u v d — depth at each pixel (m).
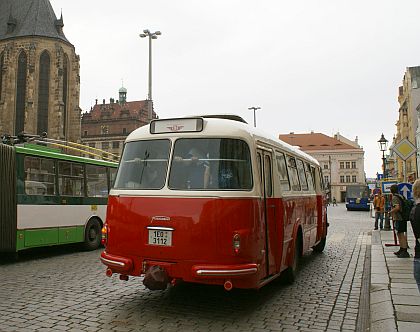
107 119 121.62
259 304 7.42
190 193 6.52
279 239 7.66
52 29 69.75
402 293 7.70
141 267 6.66
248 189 6.61
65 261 12.32
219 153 6.71
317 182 12.84
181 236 6.41
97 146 121.50
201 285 8.82
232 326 6.14
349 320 6.54
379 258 12.09
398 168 66.12
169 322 6.29
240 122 7.21
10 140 15.32
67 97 69.06
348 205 55.31
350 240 18.02
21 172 12.27
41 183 12.94
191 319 6.46
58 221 13.48
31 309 6.96
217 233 6.32
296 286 8.91
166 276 6.42
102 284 8.94
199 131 6.92
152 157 7.07
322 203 13.42
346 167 115.69
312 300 7.74
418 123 56.88
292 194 8.93
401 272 9.85
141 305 7.23
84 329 5.95
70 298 7.71
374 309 6.86
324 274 10.28
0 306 7.14
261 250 6.72
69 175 14.12
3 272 10.47
